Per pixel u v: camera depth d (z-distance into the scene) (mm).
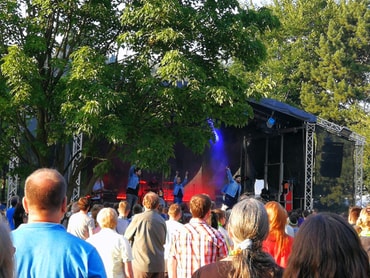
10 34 13539
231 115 14320
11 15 13078
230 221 3176
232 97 13500
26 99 12125
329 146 21828
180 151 23875
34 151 14344
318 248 2418
